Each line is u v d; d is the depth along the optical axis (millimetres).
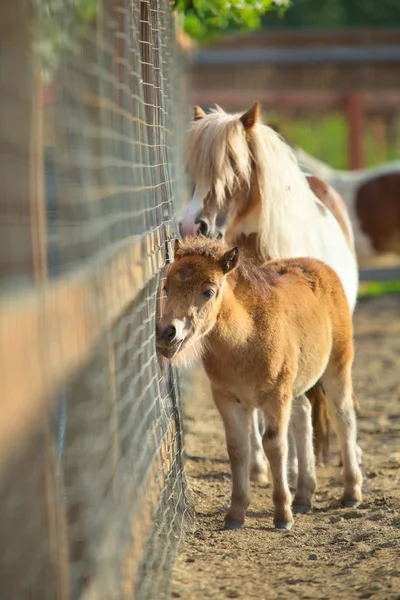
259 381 8320
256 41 31938
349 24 56875
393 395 16312
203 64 31766
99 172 5152
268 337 8250
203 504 9602
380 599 6457
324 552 7828
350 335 9875
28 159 4949
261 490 10273
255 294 8383
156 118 8484
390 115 38750
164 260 8586
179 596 6633
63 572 5203
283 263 9742
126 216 6188
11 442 3502
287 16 56781
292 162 10703
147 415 6664
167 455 7906
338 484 10664
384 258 29844
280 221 10234
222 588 6832
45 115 5137
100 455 5027
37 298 4160
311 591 6762
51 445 5109
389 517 8891
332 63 32281
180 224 10039
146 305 7164
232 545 8031
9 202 4742
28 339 3832
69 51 4602
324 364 9367
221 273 7918
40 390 3973
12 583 4289
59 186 4645
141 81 7516
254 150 10180
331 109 36594
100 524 5062
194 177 10117
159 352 7707
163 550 6969
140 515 6191
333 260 11164
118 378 5633
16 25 4738
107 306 5227
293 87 33000
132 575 5793
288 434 10266
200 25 20266
